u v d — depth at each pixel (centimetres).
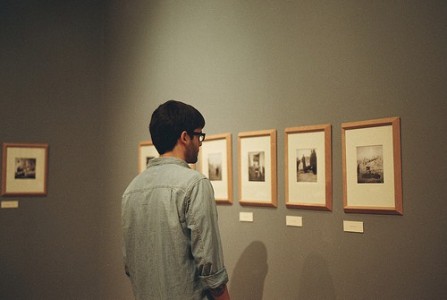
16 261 377
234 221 279
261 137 263
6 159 378
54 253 388
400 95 204
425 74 196
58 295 387
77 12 407
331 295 227
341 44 228
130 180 368
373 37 215
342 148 223
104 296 388
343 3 228
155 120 180
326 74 234
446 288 186
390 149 205
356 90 220
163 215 169
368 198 213
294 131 244
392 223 205
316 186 235
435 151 191
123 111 379
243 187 272
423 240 194
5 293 373
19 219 379
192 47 315
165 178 173
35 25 395
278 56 257
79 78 404
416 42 199
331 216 229
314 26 240
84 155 401
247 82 274
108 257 387
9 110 383
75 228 395
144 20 363
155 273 170
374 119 212
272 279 255
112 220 385
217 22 297
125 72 380
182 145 183
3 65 384
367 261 213
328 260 229
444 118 189
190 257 171
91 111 405
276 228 254
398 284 201
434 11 194
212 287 165
